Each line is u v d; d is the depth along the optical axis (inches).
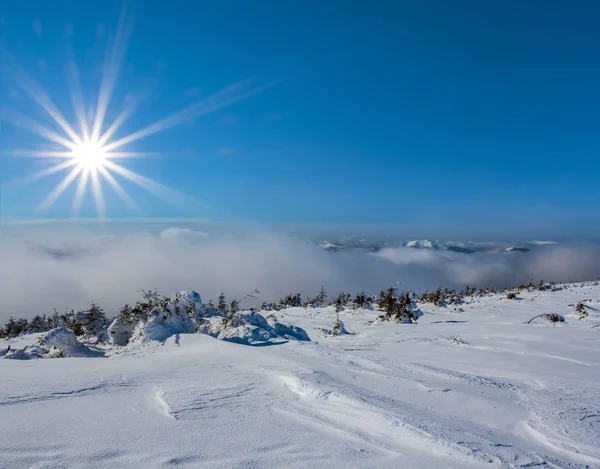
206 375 197.9
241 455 98.8
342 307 1279.5
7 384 168.2
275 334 398.3
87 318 512.1
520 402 165.5
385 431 119.6
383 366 225.6
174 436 110.8
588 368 258.5
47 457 94.0
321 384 168.2
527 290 1485.0
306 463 95.3
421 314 814.5
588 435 126.6
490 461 99.7
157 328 372.8
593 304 860.0
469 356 303.4
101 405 140.6
